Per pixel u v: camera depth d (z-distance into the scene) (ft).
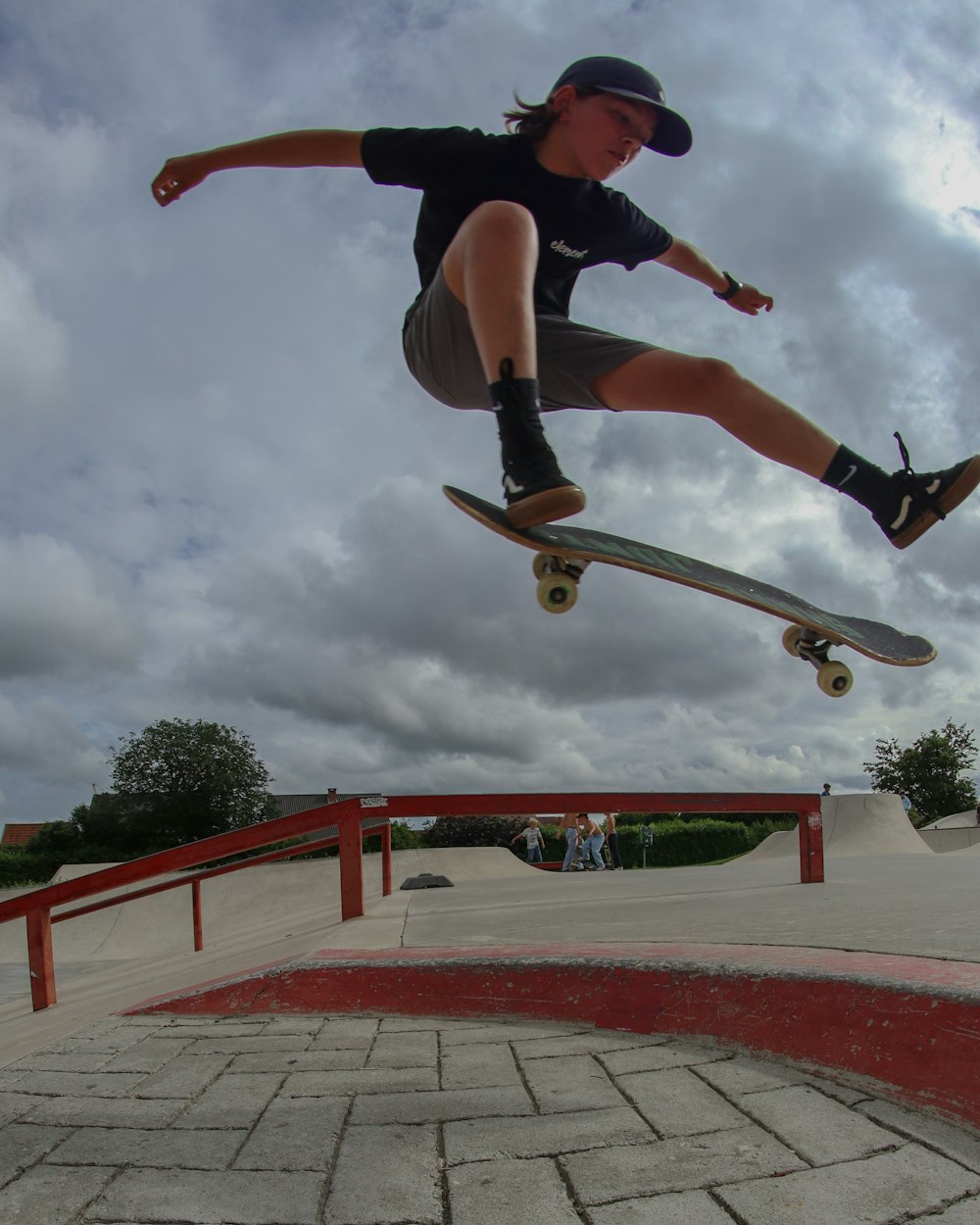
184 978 12.01
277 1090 6.47
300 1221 4.40
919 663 8.70
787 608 8.50
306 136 6.81
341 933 11.57
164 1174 5.00
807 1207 4.34
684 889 16.65
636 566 7.49
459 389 7.25
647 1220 4.29
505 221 5.87
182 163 7.00
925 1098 5.45
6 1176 5.04
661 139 6.70
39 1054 7.82
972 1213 4.22
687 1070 6.46
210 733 118.21
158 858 14.02
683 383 7.05
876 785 114.83
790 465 7.36
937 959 6.66
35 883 89.76
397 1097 6.19
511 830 89.40
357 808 13.62
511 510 5.62
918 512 7.17
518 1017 8.16
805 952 7.50
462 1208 4.49
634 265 8.37
